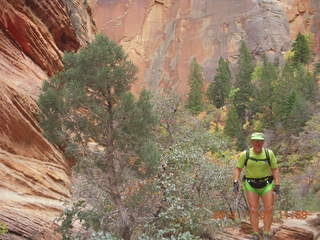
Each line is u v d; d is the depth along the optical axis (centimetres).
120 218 605
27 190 948
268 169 533
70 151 611
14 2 1466
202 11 7500
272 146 3706
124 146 604
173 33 7450
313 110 3834
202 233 841
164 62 7194
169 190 690
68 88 586
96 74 593
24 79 1330
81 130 607
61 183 1184
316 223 1209
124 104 592
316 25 7156
